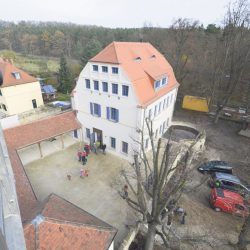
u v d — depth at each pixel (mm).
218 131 36250
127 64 24734
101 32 117250
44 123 27672
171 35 52188
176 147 24203
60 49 115000
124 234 17406
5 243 5391
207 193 22938
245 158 29109
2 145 6312
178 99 48438
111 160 27297
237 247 15680
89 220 12570
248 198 20250
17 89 41344
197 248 16594
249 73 44469
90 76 26406
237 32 36375
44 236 10492
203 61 51875
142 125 24359
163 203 12719
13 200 6074
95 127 29078
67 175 24234
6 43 129500
